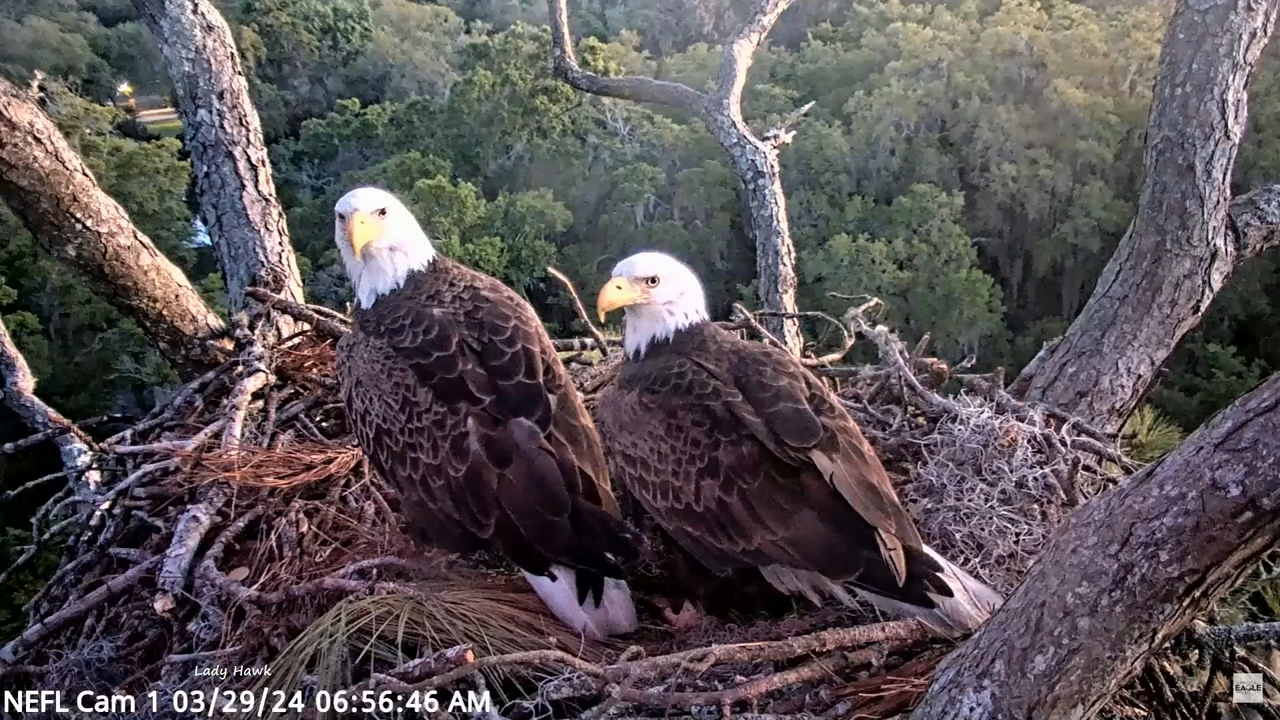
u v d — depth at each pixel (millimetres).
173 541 1448
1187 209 1751
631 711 1229
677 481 1427
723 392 1433
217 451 1599
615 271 1573
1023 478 1501
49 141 1686
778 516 1359
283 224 2094
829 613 1442
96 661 1420
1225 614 1719
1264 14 1688
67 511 1788
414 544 1558
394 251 1586
